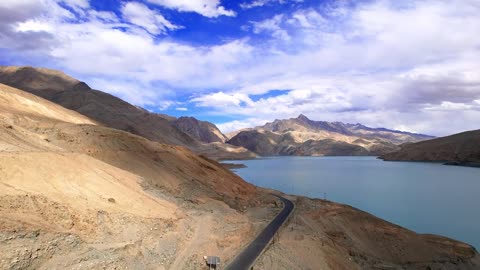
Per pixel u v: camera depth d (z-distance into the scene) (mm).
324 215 59312
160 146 67312
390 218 74188
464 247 51469
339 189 115250
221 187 66938
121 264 21938
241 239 37656
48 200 22781
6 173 23656
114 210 27469
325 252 40969
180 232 32312
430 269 47031
